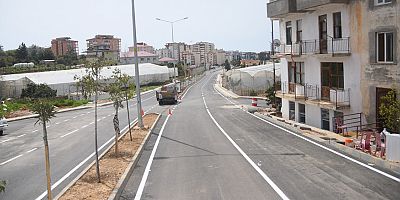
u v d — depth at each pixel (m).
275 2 28.97
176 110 40.34
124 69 90.19
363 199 9.86
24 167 15.67
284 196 10.30
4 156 18.62
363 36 20.73
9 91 60.59
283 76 31.72
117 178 12.23
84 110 46.03
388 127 17.00
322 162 14.27
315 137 19.75
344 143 17.69
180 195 10.70
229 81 69.12
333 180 11.74
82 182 11.77
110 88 16.45
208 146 18.53
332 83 24.20
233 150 17.28
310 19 26.38
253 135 21.67
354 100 21.72
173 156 16.28
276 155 15.85
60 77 68.62
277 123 27.05
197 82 111.12
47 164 9.36
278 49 34.91
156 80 94.50
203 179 12.33
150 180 12.41
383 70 19.28
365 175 12.21
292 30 29.27
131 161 14.77
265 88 60.94
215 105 44.66
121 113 39.62
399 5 18.08
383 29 19.12
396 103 15.49
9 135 26.86
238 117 31.72
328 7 23.61
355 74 21.53
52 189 12.12
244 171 13.22
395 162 13.20
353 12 21.44
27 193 11.76
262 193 10.62
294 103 30.02
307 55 26.58
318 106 24.55
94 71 13.90
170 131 24.44
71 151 18.98
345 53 21.94
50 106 9.62
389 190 10.57
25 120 37.22
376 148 15.03
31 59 125.62
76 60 122.94
